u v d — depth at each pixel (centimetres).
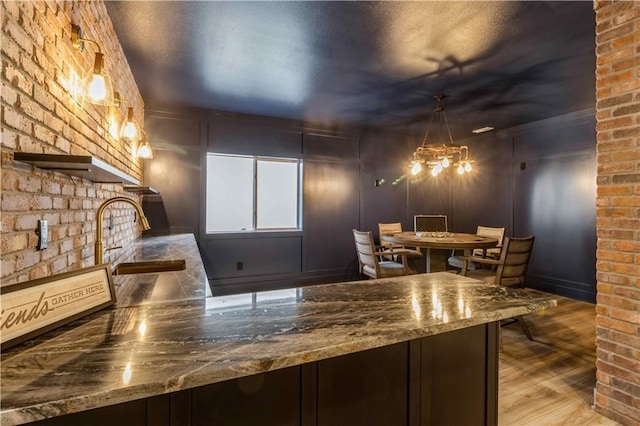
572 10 204
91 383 66
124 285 152
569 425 184
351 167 518
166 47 253
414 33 231
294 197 495
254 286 456
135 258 228
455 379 124
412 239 362
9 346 80
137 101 334
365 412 108
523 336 305
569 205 425
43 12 121
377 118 455
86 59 169
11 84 100
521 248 305
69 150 148
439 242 340
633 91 173
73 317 100
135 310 113
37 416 59
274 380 95
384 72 297
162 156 403
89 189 174
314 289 142
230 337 90
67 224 144
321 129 495
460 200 585
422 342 118
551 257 446
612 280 184
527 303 121
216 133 430
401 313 110
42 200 120
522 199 484
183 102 388
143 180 394
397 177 555
